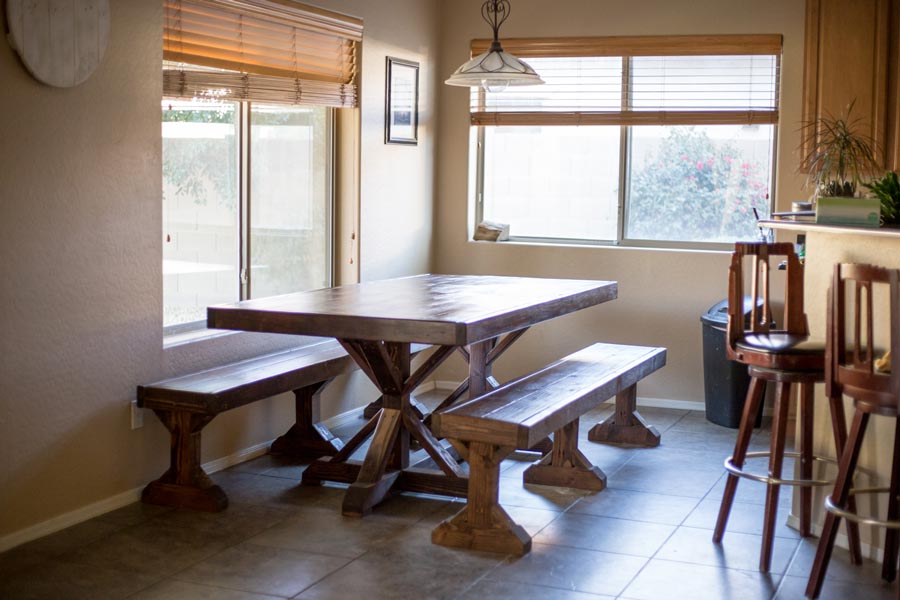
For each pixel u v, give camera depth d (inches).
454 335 156.3
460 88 273.3
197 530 164.6
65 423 163.2
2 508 153.5
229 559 152.3
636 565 151.6
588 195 271.3
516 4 265.9
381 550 156.6
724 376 236.8
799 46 244.1
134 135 172.7
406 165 261.0
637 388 263.3
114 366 172.1
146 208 176.2
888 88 234.2
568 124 266.1
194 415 174.1
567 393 175.8
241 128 207.5
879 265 149.3
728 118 253.6
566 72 266.4
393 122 252.4
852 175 221.0
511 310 171.0
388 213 253.4
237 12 196.9
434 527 167.3
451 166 275.9
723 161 259.6
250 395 180.1
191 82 187.5
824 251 158.7
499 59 189.6
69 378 163.2
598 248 264.4
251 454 208.1
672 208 265.0
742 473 154.7
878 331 150.9
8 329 152.0
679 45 253.1
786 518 173.2
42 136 155.4
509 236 279.6
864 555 154.6
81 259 163.9
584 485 189.3
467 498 175.5
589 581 145.2
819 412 163.6
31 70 151.0
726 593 141.2
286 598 138.1
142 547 156.5
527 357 271.9
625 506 179.6
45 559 150.9
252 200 212.5
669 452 216.4
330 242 240.7
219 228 203.6
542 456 210.7
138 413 177.2
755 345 149.3
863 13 234.7
